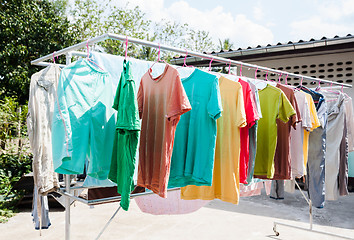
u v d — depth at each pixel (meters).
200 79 2.02
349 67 6.10
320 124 2.99
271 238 3.45
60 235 3.47
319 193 3.06
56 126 1.72
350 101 3.51
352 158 6.10
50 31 9.46
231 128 2.11
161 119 1.90
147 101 2.05
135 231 3.66
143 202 2.96
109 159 1.97
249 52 6.29
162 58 14.45
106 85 1.99
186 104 1.72
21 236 3.43
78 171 1.80
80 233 3.55
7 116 5.73
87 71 1.91
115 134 1.82
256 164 2.62
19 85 8.67
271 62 6.84
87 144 1.85
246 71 7.05
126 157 1.63
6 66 8.55
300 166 2.82
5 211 4.20
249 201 5.29
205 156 1.93
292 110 2.41
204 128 1.95
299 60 6.56
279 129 2.63
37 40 9.37
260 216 4.35
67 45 9.81
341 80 6.19
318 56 6.37
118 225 3.87
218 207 4.83
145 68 2.39
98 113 1.92
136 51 12.82
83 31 11.13
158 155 1.90
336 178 3.28
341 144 3.35
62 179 2.74
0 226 3.77
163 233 3.61
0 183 4.83
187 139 2.06
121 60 2.25
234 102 2.11
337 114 3.29
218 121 2.17
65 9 15.69
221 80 2.21
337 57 6.20
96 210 4.53
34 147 1.93
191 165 2.01
